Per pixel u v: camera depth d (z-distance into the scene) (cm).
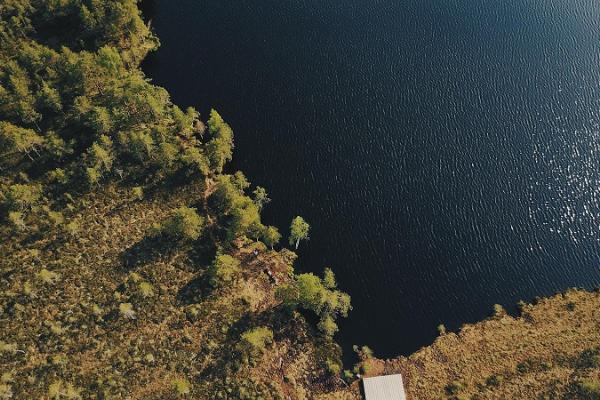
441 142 15275
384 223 13500
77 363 10150
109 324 10706
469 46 17912
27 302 10838
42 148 13250
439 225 13550
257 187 13762
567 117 16000
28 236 11806
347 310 11931
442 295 12400
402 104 16125
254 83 16238
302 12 18512
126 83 14612
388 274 12644
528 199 14138
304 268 12569
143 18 17688
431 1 19375
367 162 14700
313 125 15388
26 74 14288
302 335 11256
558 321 11788
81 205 12481
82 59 14225
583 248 13312
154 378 10125
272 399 10138
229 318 11131
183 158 13575
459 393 10450
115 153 13525
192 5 18312
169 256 11919
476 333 11662
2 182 12594
